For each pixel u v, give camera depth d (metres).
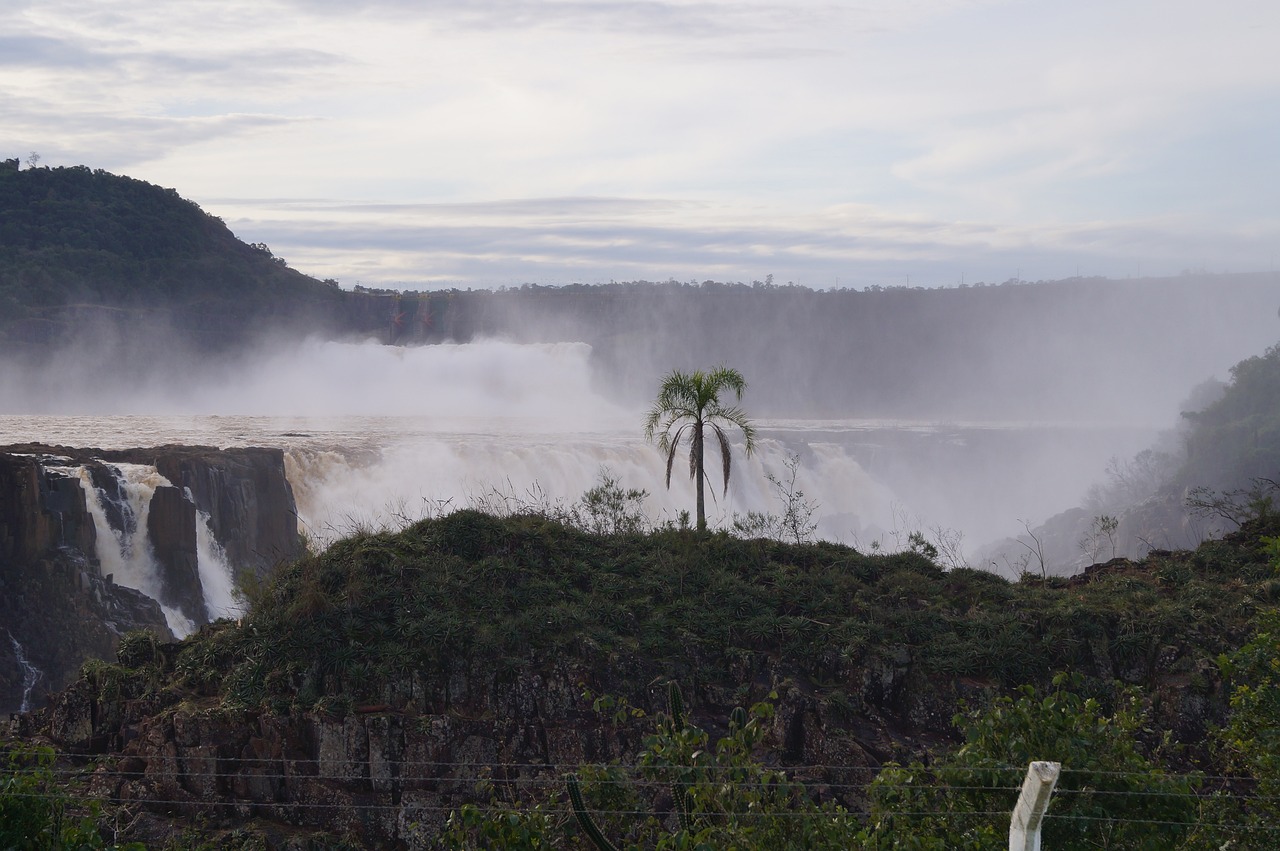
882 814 14.52
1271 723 16.61
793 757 23.55
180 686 25.19
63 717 25.30
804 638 25.92
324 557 28.03
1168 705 23.86
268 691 24.36
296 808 22.80
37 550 56.41
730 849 13.96
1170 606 26.62
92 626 55.19
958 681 24.75
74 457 65.00
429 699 24.39
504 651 25.08
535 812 15.52
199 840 21.98
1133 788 14.03
